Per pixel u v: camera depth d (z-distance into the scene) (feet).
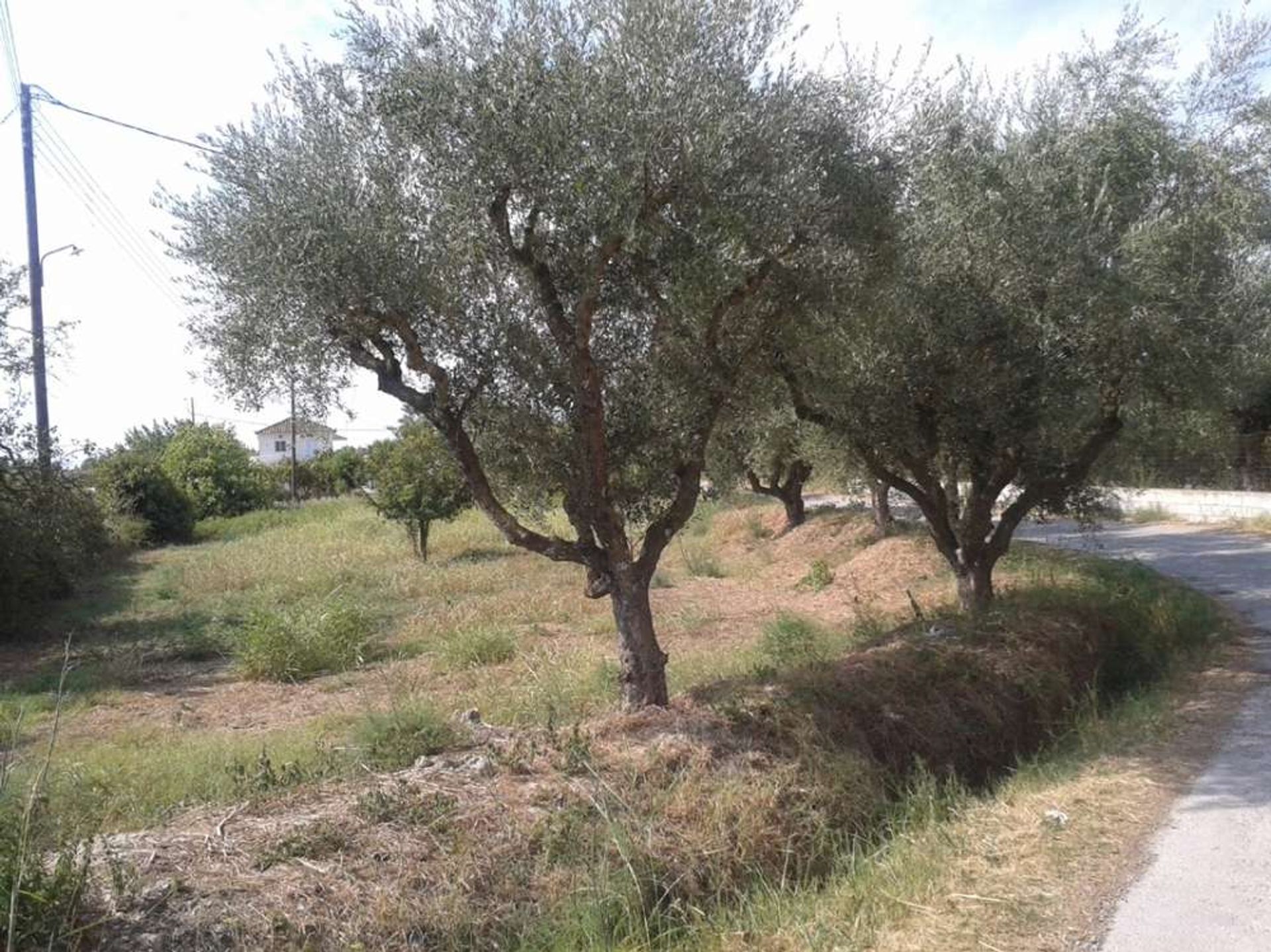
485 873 16.11
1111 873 16.24
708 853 17.83
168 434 172.76
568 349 23.58
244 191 22.20
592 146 20.89
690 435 25.77
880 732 23.91
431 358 23.48
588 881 16.37
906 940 14.30
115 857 15.07
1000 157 31.01
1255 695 28.02
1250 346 32.14
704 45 21.72
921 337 30.73
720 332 25.70
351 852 16.10
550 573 69.82
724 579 72.43
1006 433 31.76
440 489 78.43
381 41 22.00
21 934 12.95
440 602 59.57
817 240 23.85
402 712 24.45
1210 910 14.71
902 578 57.00
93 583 81.92
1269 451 87.61
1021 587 44.01
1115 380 32.78
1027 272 29.76
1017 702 27.81
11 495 57.21
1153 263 29.48
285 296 21.49
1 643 56.13
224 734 32.07
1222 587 50.24
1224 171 30.78
